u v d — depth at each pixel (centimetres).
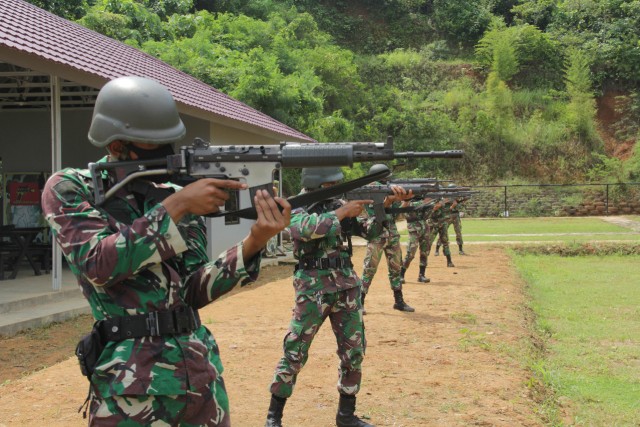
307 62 3675
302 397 567
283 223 256
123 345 247
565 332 922
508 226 2928
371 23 5306
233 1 4291
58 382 610
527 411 532
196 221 284
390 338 777
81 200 252
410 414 520
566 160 3972
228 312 981
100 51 1323
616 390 650
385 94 4269
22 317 906
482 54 4669
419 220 1242
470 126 4084
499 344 749
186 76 1808
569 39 4653
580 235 2417
